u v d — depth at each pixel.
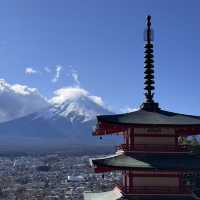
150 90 56.09
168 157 51.91
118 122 50.59
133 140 52.56
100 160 50.34
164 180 52.06
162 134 52.91
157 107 55.53
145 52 57.03
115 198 53.44
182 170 49.81
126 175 53.81
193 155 52.56
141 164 50.28
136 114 53.72
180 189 51.81
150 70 56.50
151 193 51.62
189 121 52.16
